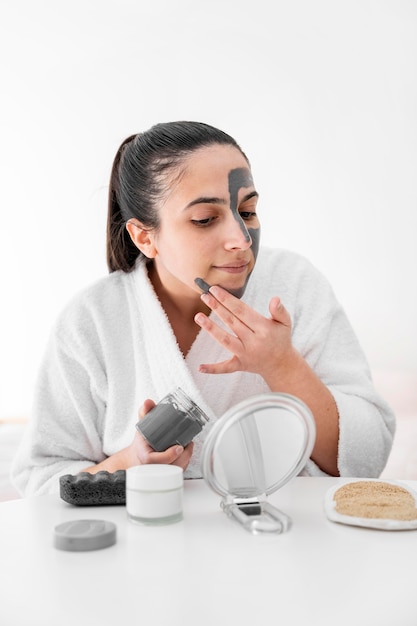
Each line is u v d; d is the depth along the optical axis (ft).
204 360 3.35
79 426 3.48
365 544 2.03
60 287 9.00
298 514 2.35
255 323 2.85
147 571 1.85
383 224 7.78
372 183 7.82
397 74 7.77
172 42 8.51
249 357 2.88
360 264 7.86
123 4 8.64
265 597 1.67
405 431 6.48
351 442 3.02
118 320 3.47
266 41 8.13
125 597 1.69
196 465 3.22
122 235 3.49
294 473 2.41
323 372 3.43
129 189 3.18
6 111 9.11
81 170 8.93
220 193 2.93
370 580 1.77
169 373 3.29
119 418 3.42
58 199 9.00
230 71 8.28
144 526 2.24
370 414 3.15
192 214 2.93
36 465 3.39
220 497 2.60
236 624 1.53
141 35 8.63
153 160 3.03
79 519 2.34
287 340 2.89
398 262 7.73
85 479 2.52
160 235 3.11
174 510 2.27
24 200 9.10
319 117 7.97
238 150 3.08
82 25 8.81
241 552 1.98
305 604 1.63
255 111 8.18
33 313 9.07
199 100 8.41
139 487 2.25
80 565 1.90
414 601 1.64
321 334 3.46
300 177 8.02
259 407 2.22
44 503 2.58
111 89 8.79
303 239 8.02
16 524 2.31
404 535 2.12
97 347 3.45
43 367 3.51
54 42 8.91
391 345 7.72
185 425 2.62
